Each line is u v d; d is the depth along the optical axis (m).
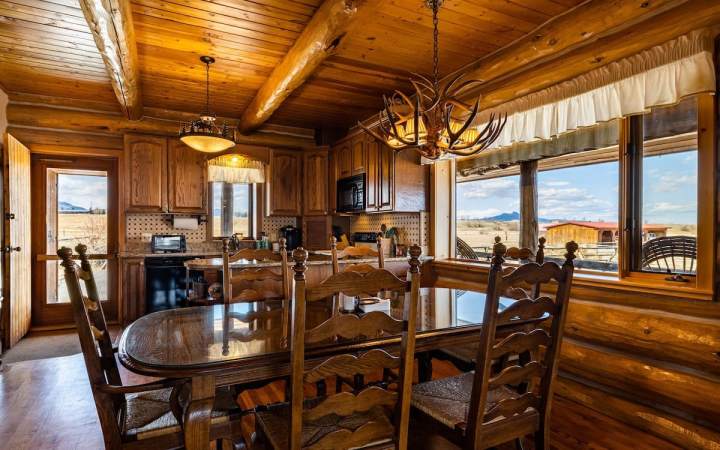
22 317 4.11
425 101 2.37
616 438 2.21
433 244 4.30
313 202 5.49
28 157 4.26
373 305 2.22
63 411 2.53
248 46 3.16
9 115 4.18
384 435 1.35
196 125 3.73
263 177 5.43
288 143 5.45
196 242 5.28
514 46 3.06
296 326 1.18
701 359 2.09
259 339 1.58
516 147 3.56
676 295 2.23
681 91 2.11
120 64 2.96
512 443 2.16
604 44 2.41
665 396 2.22
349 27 2.53
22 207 4.06
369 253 3.13
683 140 2.33
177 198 4.87
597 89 2.55
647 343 2.33
